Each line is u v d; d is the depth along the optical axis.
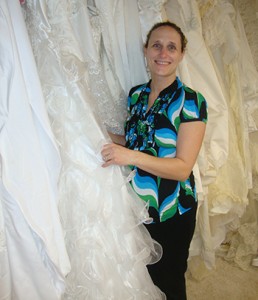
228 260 1.65
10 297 0.71
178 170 0.88
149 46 0.96
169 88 0.96
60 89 0.71
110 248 0.77
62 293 0.74
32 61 0.61
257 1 1.41
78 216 0.74
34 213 0.63
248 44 1.43
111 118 0.92
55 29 0.70
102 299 0.78
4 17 0.56
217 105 1.18
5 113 0.59
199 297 1.42
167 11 1.11
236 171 1.33
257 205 1.66
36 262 0.69
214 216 1.47
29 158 0.62
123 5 0.96
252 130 1.47
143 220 0.82
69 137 0.73
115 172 0.79
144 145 0.97
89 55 0.83
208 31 1.18
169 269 1.09
